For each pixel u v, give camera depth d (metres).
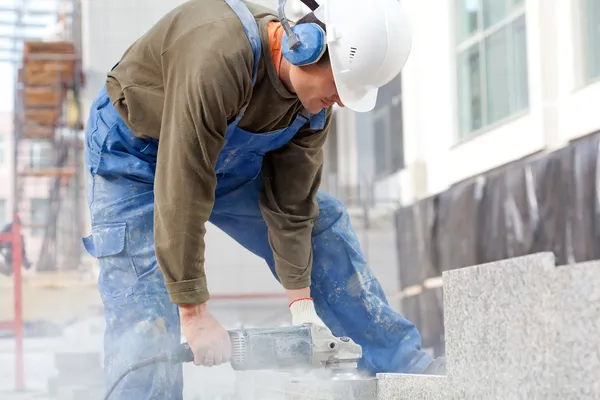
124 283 2.03
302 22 1.90
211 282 7.32
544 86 5.41
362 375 2.40
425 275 6.65
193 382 3.68
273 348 1.97
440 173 7.04
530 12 5.54
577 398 1.25
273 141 2.14
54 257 8.49
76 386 3.99
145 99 2.00
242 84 1.81
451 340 1.68
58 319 6.96
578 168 4.70
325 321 2.46
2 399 4.67
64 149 9.15
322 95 1.94
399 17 1.99
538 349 1.34
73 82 8.89
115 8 7.49
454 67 6.82
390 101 8.08
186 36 1.84
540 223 5.08
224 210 2.44
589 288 1.23
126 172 2.09
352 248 2.43
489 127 6.22
